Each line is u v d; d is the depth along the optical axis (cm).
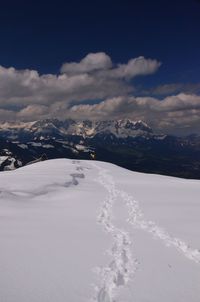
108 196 3616
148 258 1566
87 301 1092
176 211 2702
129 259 1548
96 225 2244
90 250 1641
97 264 1447
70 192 3828
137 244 1794
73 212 2747
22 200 3206
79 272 1345
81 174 5469
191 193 3772
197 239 1880
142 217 2514
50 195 3644
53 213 2677
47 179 4309
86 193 3784
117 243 1788
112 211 2814
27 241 1769
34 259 1484
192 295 1186
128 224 2319
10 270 1339
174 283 1284
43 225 2194
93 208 2938
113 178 5541
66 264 1432
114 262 1481
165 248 1728
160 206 2952
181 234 1988
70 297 1116
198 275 1370
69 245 1716
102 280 1273
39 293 1135
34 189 3678
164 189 4159
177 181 5219
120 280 1300
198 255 1622
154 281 1298
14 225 2166
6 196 3147
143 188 4275
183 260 1547
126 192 3888
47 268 1379
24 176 4638
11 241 1761
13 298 1087
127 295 1170
